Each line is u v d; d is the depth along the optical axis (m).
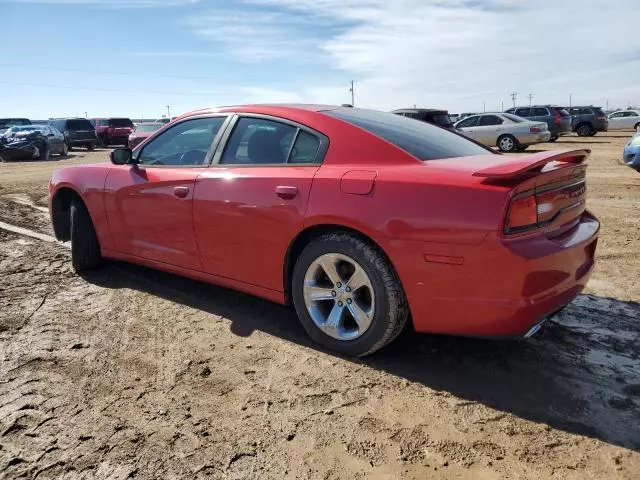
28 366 3.02
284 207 3.12
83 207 4.59
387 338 2.90
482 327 2.62
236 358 3.11
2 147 18.59
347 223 2.86
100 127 28.98
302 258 3.14
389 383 2.83
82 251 4.59
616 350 3.19
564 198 2.82
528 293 2.50
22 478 2.12
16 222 6.99
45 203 8.71
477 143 3.84
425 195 2.66
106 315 3.76
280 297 3.36
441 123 16.95
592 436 2.37
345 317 3.11
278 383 2.83
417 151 3.03
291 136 3.34
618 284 4.34
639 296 4.07
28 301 4.02
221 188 3.46
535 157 2.67
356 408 2.60
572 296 2.81
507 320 2.54
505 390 2.75
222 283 3.66
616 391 2.74
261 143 3.47
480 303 2.57
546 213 2.67
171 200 3.76
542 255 2.50
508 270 2.48
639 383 2.82
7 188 10.63
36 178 12.75
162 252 3.96
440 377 2.89
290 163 3.28
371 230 2.77
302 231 3.10
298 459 2.23
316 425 2.46
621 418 2.51
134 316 3.74
